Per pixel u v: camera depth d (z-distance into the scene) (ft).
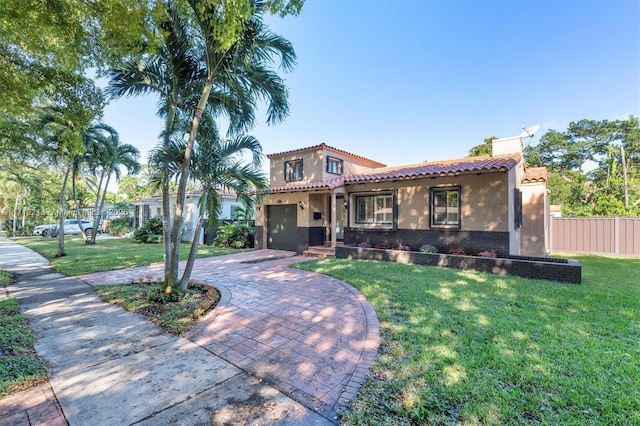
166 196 20.63
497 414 7.84
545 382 9.18
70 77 19.35
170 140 21.01
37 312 16.90
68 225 84.58
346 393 8.99
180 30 18.84
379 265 30.14
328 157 49.70
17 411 8.18
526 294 19.11
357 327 14.32
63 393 9.07
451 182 31.86
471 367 10.16
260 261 36.35
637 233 40.68
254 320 15.64
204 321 15.60
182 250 46.98
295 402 8.61
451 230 31.76
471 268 27.68
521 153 37.65
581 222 44.52
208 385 9.55
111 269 30.37
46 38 16.90
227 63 19.08
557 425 7.36
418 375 9.78
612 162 82.28
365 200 38.86
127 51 16.31
